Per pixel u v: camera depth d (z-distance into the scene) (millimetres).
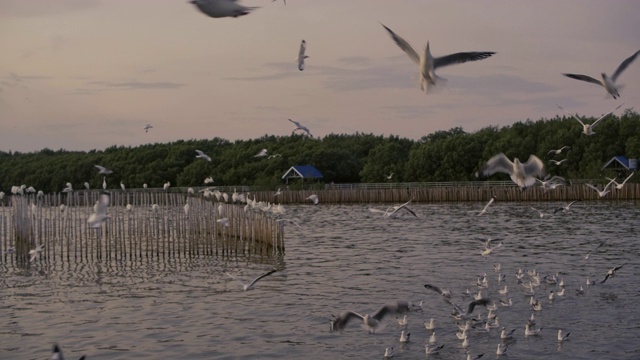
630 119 109312
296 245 55031
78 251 53906
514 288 34719
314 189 113625
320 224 74250
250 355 24719
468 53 15609
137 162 124812
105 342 26703
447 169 116938
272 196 107688
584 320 28500
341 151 130875
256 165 124000
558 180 33219
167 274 41844
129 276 41406
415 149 129375
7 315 31312
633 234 56531
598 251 47312
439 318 28812
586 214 76250
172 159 125188
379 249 51031
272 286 36406
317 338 26469
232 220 54625
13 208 53750
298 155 127562
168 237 50281
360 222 75812
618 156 104625
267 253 49812
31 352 25688
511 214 79875
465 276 38469
